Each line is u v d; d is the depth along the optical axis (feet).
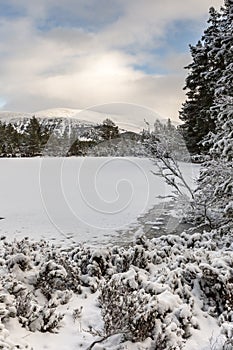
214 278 13.10
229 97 23.81
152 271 15.43
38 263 15.52
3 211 38.11
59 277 13.35
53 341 10.02
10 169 76.54
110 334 9.53
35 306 11.21
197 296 12.91
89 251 17.26
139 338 9.88
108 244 23.85
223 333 10.06
